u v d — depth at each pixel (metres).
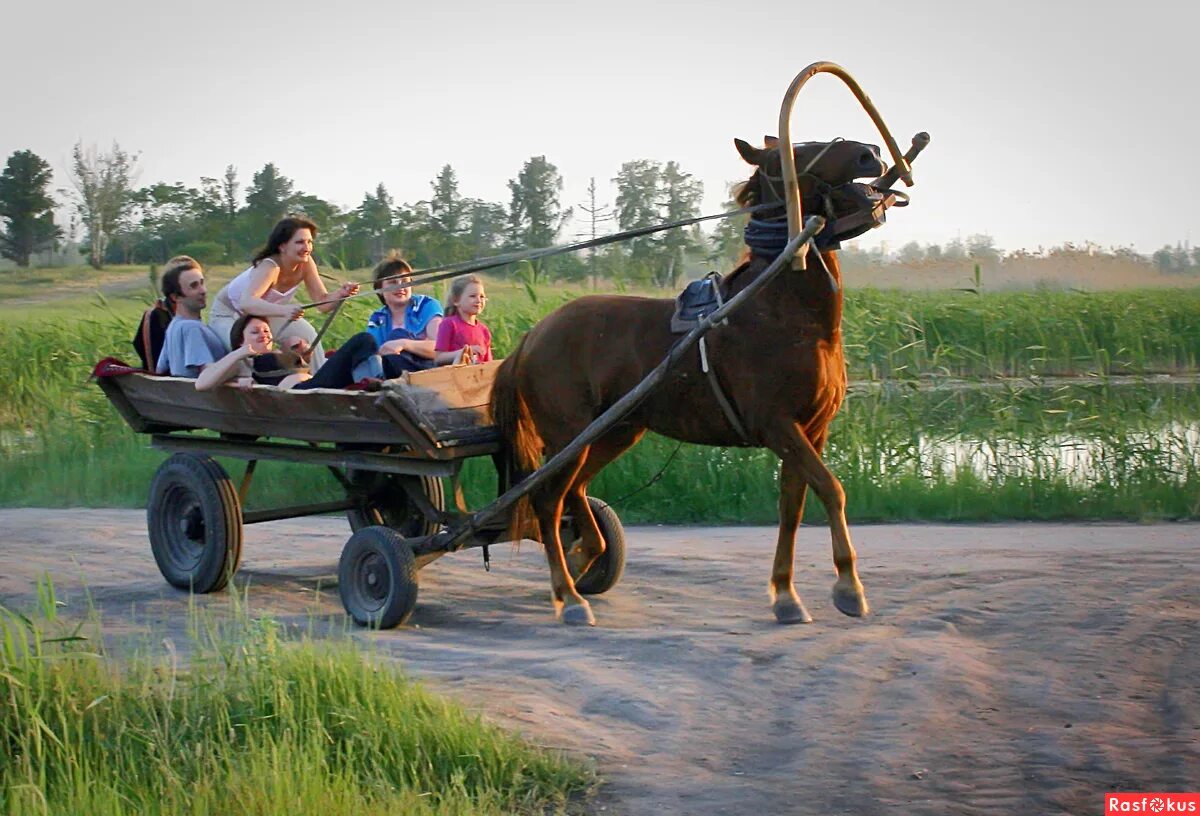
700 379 7.80
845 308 16.16
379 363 8.75
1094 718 6.03
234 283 9.45
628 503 12.67
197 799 4.90
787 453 7.61
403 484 8.81
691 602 8.63
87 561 10.49
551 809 5.19
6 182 51.59
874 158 7.46
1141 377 14.95
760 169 7.75
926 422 14.47
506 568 9.96
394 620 7.98
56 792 5.11
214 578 8.93
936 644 7.11
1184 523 11.31
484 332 9.48
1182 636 7.13
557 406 8.30
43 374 18.14
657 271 19.72
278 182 34.44
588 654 7.25
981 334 19.86
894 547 10.25
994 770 5.50
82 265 43.62
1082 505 11.93
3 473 15.12
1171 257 28.34
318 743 5.30
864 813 5.13
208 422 9.15
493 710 6.12
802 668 6.80
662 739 5.94
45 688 5.73
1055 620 7.54
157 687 6.05
